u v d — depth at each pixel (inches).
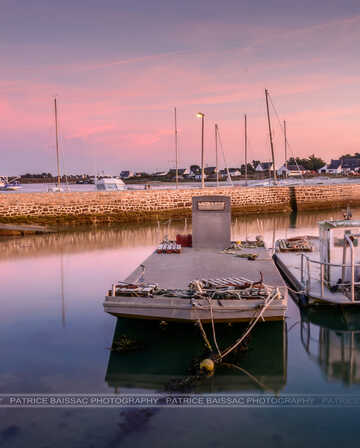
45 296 580.1
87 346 402.6
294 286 539.8
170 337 413.1
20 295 586.9
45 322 473.7
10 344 410.6
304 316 476.1
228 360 365.1
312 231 1176.8
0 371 353.1
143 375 340.8
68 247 984.9
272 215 1683.1
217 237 646.5
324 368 353.7
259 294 378.9
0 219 1365.7
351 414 283.1
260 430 265.3
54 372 349.7
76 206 1462.8
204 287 401.7
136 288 400.2
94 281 662.5
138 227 1366.9
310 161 6717.5
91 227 1380.4
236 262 543.2
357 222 475.5
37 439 258.2
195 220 645.9
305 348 393.1
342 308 478.0
